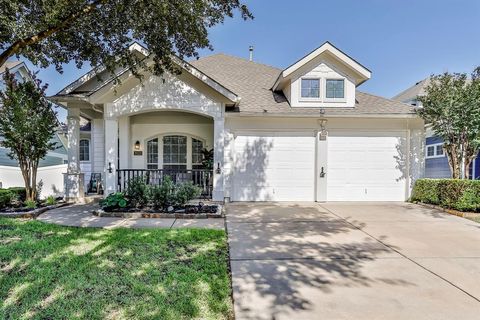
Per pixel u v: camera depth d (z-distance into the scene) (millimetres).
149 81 9945
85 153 15633
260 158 10961
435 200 9578
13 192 9578
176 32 6977
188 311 3227
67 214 8328
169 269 4324
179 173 11406
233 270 4367
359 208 9539
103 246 5285
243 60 15797
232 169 10898
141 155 12398
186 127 12516
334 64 11195
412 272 4328
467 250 5312
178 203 8719
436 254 5102
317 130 10969
